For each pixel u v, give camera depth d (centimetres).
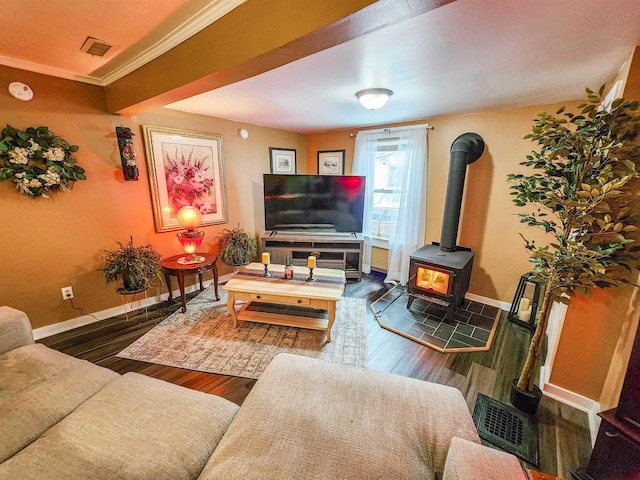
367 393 119
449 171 290
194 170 320
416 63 167
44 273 229
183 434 103
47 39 158
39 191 212
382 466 88
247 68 130
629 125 119
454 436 100
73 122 226
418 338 248
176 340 238
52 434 104
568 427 160
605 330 159
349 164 422
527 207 275
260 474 86
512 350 234
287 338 245
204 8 126
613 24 119
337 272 280
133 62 188
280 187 378
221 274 373
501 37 134
